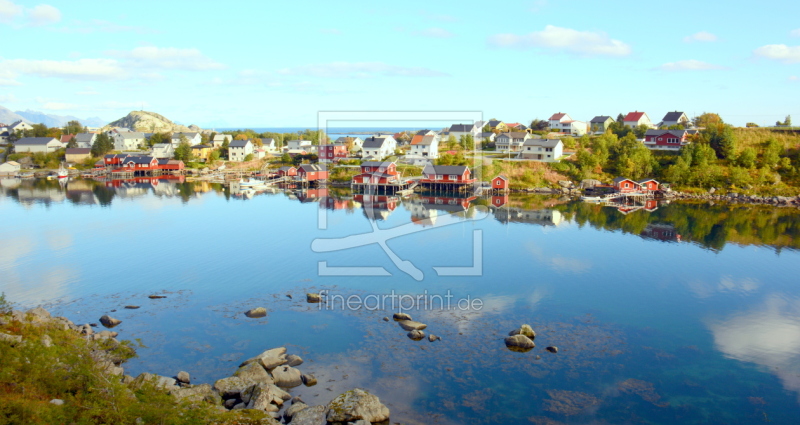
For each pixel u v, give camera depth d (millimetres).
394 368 30062
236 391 26453
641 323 36156
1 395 19906
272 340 33688
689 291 42656
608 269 48844
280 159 146000
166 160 139750
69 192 102875
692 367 30109
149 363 30328
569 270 48562
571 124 147125
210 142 174750
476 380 28766
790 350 32125
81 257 52156
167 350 32031
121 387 22141
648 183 96750
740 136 112375
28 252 53844
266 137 178375
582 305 39500
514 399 26891
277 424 22500
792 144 106562
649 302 40094
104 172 136250
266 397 25375
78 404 20594
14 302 39219
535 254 54500
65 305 39000
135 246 56969
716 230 66812
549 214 79625
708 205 87500
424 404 26375
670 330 35000
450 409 25969
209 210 82562
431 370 29859
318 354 31781
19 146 154875
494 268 49250
